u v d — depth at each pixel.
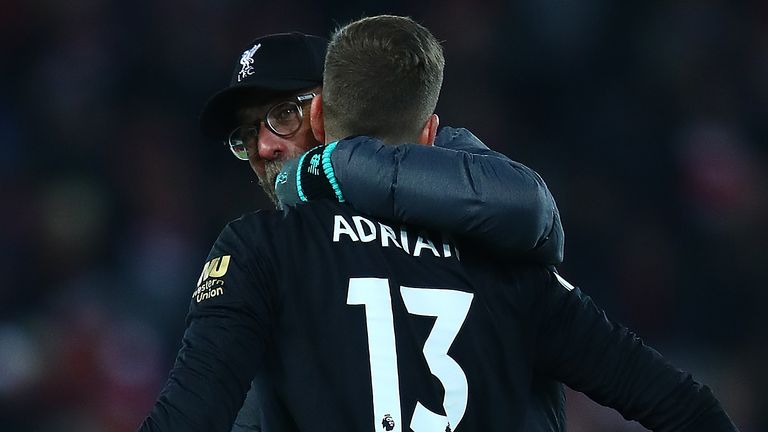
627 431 25.06
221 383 6.72
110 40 35.75
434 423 6.93
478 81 37.72
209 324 6.88
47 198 31.34
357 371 6.94
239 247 7.18
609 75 38.50
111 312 27.98
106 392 25.55
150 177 32.47
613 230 34.62
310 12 37.84
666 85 38.38
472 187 7.09
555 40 38.38
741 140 37.66
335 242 7.26
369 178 7.19
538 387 7.66
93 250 30.30
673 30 39.19
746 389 31.36
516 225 7.14
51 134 33.72
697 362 31.98
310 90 9.25
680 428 7.50
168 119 34.84
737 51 39.38
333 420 6.88
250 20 37.19
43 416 25.02
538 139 37.31
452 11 38.28
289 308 7.07
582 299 7.69
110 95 34.91
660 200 35.97
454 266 7.38
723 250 34.56
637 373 7.51
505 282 7.46
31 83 35.00
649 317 32.84
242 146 9.51
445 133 8.17
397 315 7.10
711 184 35.84
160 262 30.56
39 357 25.64
